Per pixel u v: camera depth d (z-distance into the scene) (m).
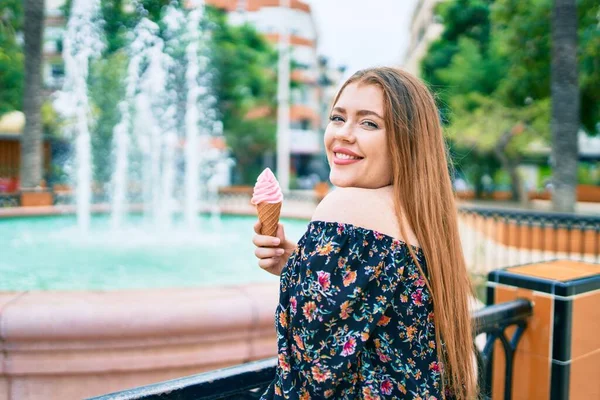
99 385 2.53
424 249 1.11
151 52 12.70
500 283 2.24
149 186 12.93
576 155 10.96
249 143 28.16
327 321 0.96
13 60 16.06
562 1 10.88
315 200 14.68
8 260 5.78
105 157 13.55
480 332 1.87
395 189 1.12
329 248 0.98
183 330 2.54
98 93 13.36
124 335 2.46
